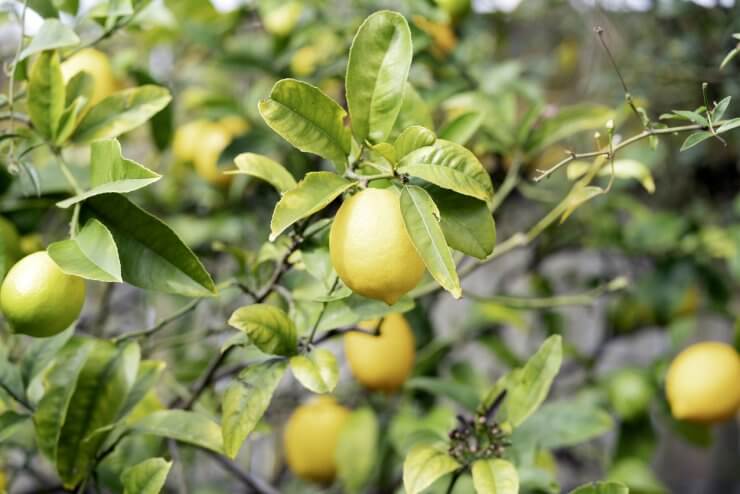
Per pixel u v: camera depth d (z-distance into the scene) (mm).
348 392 1745
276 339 1214
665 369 1646
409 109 1278
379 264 1134
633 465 1619
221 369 1502
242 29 1946
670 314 1747
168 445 1451
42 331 1182
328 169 1610
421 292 1459
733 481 2293
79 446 1276
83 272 1150
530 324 2025
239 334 1256
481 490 1202
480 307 1752
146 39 1780
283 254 1292
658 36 1891
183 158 1689
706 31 1803
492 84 1632
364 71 1169
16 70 1325
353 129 1171
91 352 1294
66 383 1292
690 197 2031
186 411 1301
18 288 1172
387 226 1137
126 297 1912
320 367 1214
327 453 1562
